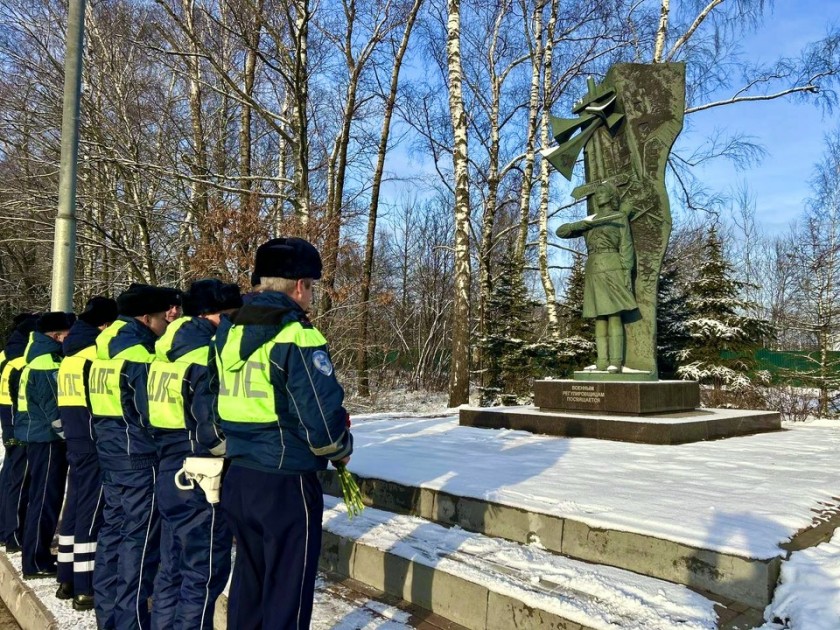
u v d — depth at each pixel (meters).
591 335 16.56
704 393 15.16
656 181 8.87
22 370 4.99
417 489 4.73
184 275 13.49
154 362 3.40
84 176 15.79
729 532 3.40
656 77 9.05
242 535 2.58
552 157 9.54
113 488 3.73
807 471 5.25
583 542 3.67
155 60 15.45
